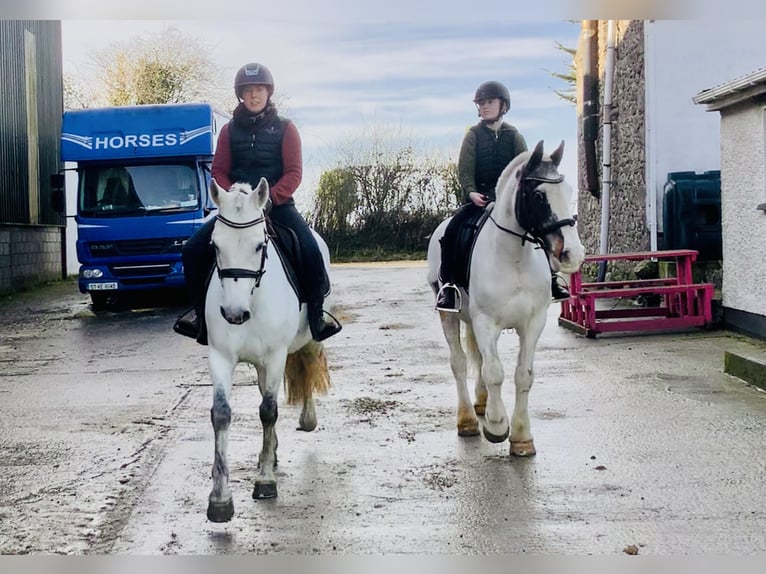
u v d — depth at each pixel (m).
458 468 5.88
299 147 5.91
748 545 4.49
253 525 4.91
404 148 33.66
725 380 8.38
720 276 12.59
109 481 5.78
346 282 21.41
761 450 6.07
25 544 4.70
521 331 6.06
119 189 16.00
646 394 7.89
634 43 14.73
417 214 33.72
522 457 6.07
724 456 5.96
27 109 22.02
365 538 4.68
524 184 5.54
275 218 5.80
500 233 5.81
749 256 10.58
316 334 5.86
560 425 6.92
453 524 4.86
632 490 5.34
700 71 13.91
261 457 5.40
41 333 13.59
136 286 15.96
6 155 20.38
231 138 5.87
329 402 7.98
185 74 38.00
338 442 6.60
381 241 33.91
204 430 7.10
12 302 18.41
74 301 18.34
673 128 14.01
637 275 14.00
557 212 5.40
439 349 10.92
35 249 22.33
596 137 16.91
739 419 6.91
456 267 6.45
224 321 5.00
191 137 15.74
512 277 5.84
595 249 17.36
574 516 4.93
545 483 5.51
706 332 11.12
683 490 5.31
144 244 15.87
